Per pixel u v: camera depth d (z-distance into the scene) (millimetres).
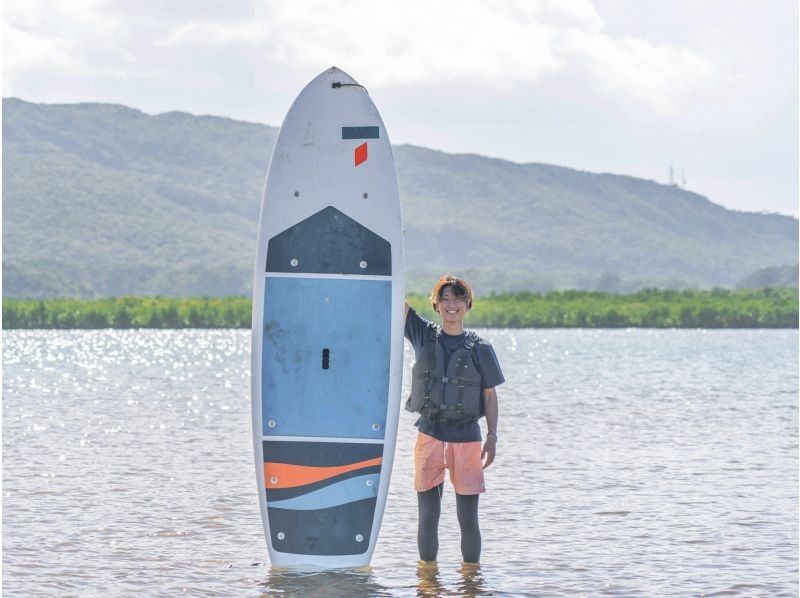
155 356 50344
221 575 8312
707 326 103188
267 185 8922
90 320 100688
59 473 13164
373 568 8594
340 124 8969
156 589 7879
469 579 8195
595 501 11406
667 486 12328
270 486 8758
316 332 8859
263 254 8883
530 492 11969
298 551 8695
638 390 28156
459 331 8438
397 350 8836
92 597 7656
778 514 10648
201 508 10984
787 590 7855
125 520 10336
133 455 14930
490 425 8398
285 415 8805
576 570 8469
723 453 15156
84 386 30094
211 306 107500
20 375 35000
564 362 44281
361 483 8797
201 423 19484
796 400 24625
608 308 106688
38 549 9094
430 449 8438
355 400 8828
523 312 106438
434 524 8586
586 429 18281
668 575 8312
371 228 8914
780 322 101938
